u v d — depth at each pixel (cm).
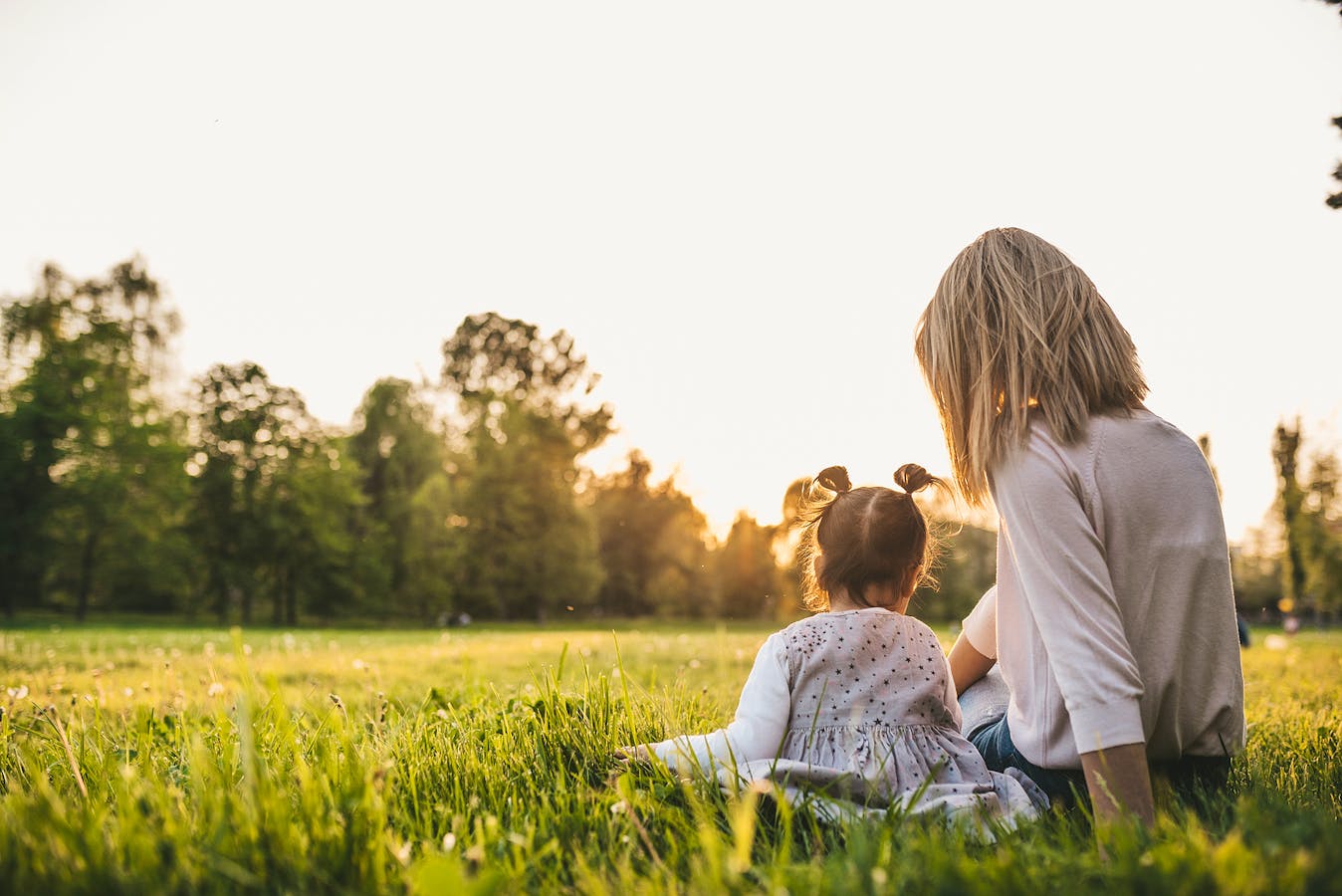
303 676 718
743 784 200
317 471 5562
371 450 6938
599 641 1234
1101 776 178
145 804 169
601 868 156
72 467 4484
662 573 8012
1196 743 201
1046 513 192
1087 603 187
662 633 1844
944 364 221
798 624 243
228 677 671
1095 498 194
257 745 239
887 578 252
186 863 141
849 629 238
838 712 229
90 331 4641
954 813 194
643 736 264
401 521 6269
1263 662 931
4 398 4512
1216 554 196
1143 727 196
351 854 147
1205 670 196
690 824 182
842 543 253
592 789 208
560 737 246
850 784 211
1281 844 129
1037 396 202
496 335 7494
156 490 4738
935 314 225
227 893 138
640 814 192
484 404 6894
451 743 254
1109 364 205
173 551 4844
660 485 8419
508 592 6394
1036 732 212
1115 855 140
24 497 4397
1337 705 497
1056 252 218
